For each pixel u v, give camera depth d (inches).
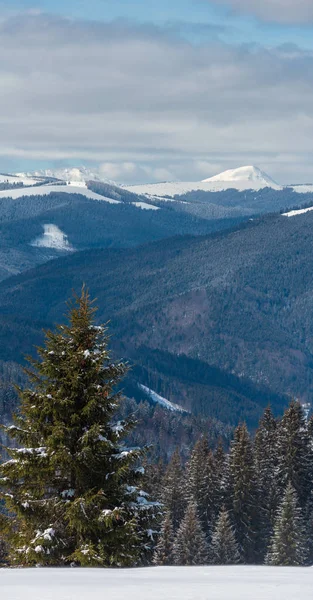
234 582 703.7
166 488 4763.8
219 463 4763.8
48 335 1445.6
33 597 611.2
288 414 4643.2
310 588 662.5
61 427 1357.0
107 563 1339.8
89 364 1414.9
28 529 1375.5
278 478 4552.2
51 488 1407.5
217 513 4539.9
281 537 3841.0
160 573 786.8
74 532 1364.4
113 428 1407.5
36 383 1428.4
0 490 1382.9
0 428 1396.4
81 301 1473.9
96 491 1365.7
